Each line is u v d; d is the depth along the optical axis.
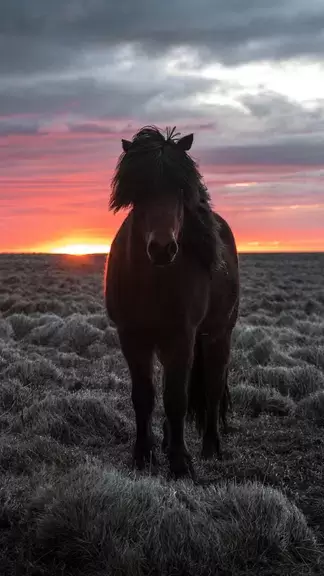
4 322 14.37
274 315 21.70
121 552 3.72
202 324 6.11
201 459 6.05
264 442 6.59
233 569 3.77
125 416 7.36
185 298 4.92
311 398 7.89
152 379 5.33
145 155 4.56
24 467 5.50
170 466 5.13
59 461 5.57
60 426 6.59
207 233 5.12
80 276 47.41
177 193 4.54
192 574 3.71
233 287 6.44
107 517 3.98
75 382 8.91
